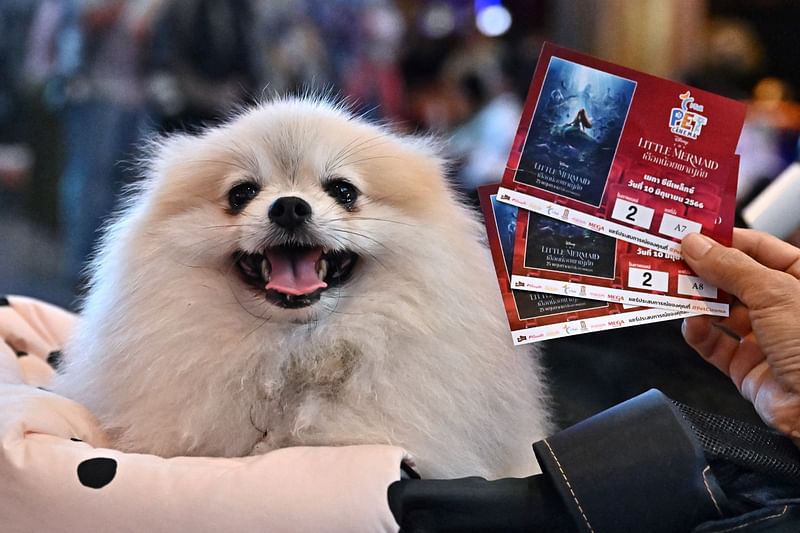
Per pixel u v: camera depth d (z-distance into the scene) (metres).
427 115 3.14
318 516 0.94
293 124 1.33
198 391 1.21
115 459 1.02
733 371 1.24
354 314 1.23
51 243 3.23
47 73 2.98
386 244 1.25
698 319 1.23
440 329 1.23
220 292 1.25
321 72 2.78
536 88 1.11
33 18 3.03
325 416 1.18
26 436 1.06
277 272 1.23
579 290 1.10
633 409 0.98
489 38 3.45
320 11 2.77
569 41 3.50
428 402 1.19
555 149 1.11
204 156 1.33
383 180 1.33
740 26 3.52
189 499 0.97
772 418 1.12
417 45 3.39
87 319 1.36
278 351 1.22
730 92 3.19
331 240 1.24
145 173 1.47
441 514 0.95
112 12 2.73
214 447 1.20
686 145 1.10
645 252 1.11
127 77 2.71
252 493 0.96
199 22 2.62
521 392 1.31
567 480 0.92
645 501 0.92
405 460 1.01
